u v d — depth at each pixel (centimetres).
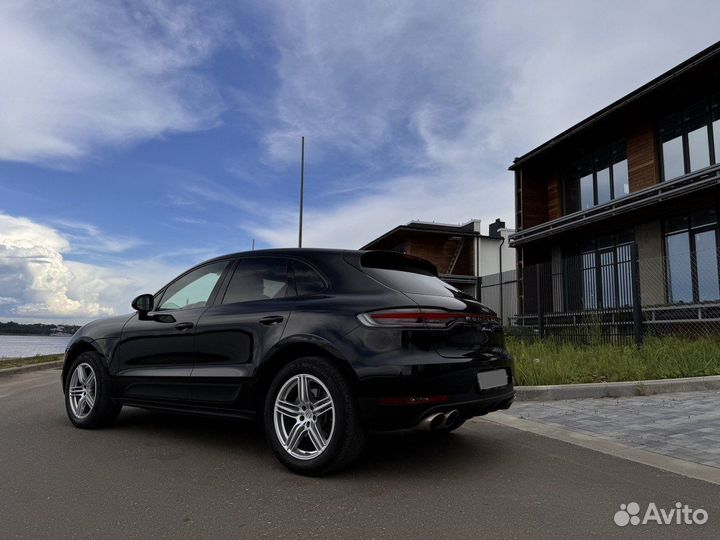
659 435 490
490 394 392
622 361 851
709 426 519
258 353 405
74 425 534
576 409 619
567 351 985
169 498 328
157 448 448
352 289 396
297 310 399
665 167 1474
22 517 297
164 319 484
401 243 3206
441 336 368
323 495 334
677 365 823
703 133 1369
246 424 548
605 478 371
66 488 345
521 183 1938
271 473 379
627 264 1087
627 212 1435
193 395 444
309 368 373
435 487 350
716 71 1288
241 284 456
